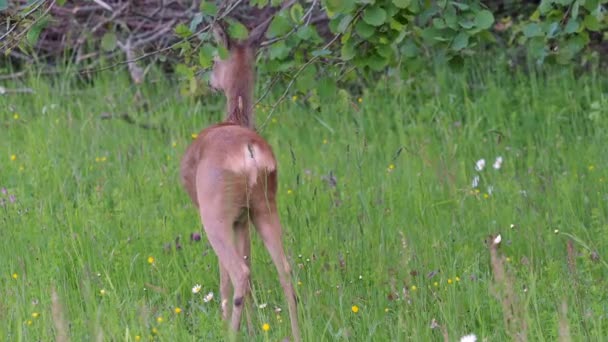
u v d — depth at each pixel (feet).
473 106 52.49
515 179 42.98
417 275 32.17
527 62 58.75
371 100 55.21
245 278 29.94
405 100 54.44
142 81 57.21
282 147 50.96
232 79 33.96
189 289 34.17
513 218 38.14
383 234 35.78
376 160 47.47
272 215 31.14
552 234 35.99
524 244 35.76
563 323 24.82
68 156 48.32
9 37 33.83
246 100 34.12
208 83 35.55
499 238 31.07
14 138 51.98
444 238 36.50
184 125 53.36
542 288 31.68
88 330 28.55
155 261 35.29
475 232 37.60
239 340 29.14
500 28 54.19
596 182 41.91
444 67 56.24
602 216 36.83
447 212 39.55
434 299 30.63
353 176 44.37
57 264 35.04
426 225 38.17
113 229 38.47
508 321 27.02
